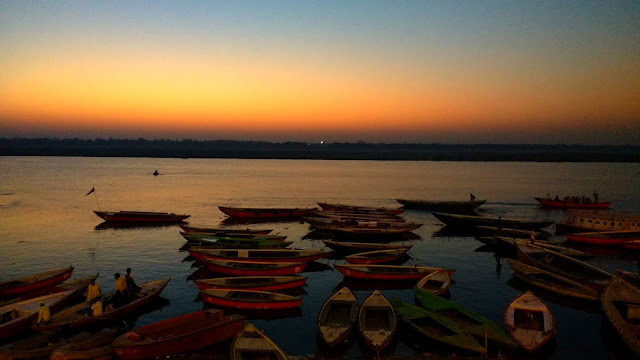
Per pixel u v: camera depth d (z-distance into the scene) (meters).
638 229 45.09
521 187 110.06
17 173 146.50
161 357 18.45
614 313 20.88
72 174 144.00
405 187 108.62
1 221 55.59
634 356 19.58
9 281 27.27
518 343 18.95
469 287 30.00
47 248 41.19
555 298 27.27
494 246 41.78
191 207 69.69
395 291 28.75
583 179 137.88
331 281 31.02
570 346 20.95
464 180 133.62
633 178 142.38
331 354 19.64
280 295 24.66
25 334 21.48
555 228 51.12
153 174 147.62
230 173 161.75
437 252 40.34
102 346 18.88
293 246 42.88
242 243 37.31
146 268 34.53
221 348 19.91
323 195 88.94
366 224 46.09
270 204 74.31
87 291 25.86
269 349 17.84
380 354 19.30
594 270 28.89
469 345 18.88
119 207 68.56
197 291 28.84
